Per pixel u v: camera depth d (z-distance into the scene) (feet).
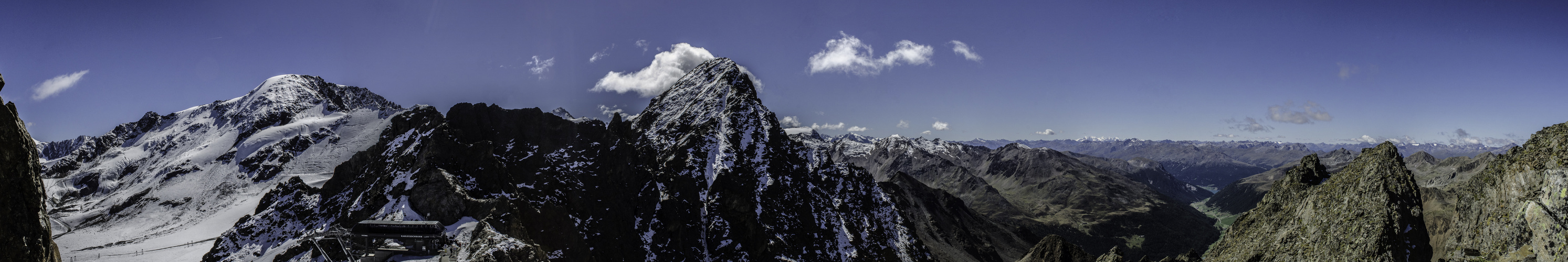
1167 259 587.68
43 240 109.60
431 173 367.66
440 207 345.72
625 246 460.14
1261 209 463.83
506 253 250.37
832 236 651.66
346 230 275.80
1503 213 247.29
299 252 294.46
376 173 445.78
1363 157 359.05
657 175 578.66
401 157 407.44
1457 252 275.18
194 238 604.08
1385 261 286.25
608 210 476.13
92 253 566.36
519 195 410.72
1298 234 374.84
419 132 467.11
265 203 499.10
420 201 352.49
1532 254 223.71
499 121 490.90
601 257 428.56
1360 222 312.50
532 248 264.52
